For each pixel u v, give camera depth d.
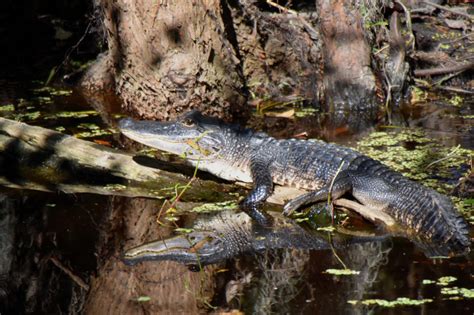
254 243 9.50
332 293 7.97
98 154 12.07
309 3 18.03
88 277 8.62
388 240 9.59
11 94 16.39
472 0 19.25
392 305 7.63
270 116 15.23
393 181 10.58
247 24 16.20
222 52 14.77
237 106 15.22
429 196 9.93
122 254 9.19
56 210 10.60
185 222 10.25
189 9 14.15
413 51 16.78
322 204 10.59
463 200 10.69
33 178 11.89
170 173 11.95
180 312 7.71
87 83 17.09
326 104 15.83
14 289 8.36
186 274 8.62
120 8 14.58
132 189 11.53
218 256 9.09
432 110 15.38
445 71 16.64
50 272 8.74
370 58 15.83
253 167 11.59
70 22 18.84
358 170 11.05
